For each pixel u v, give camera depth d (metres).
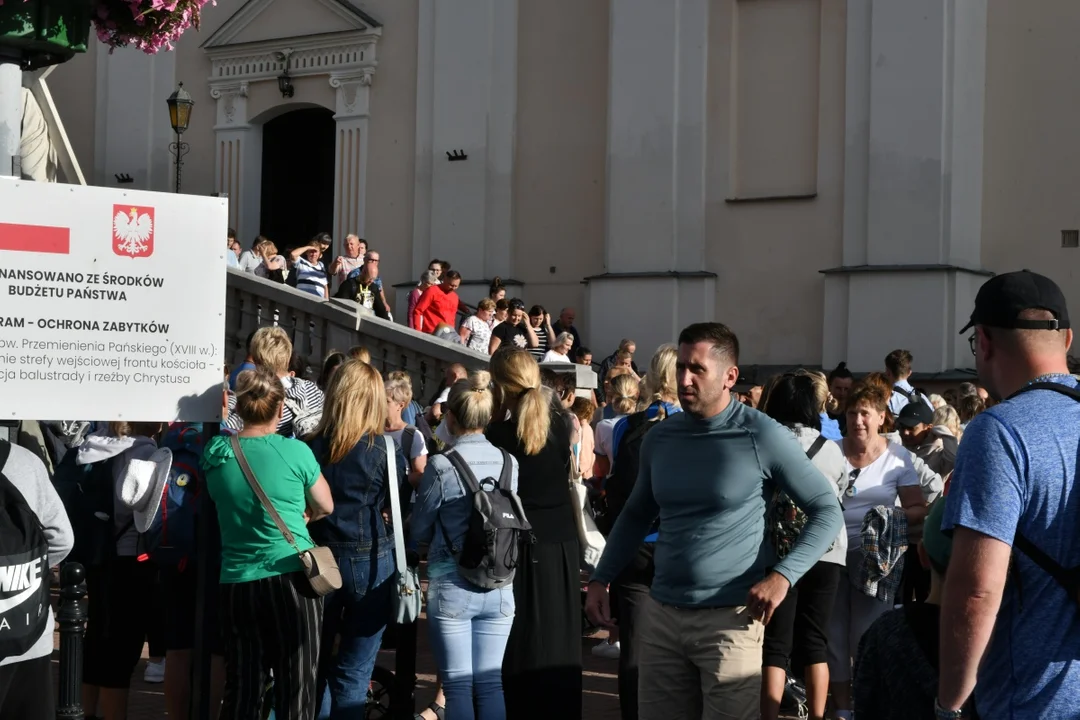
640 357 24.02
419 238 26.64
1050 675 3.91
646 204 24.14
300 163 29.84
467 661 7.42
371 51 27.22
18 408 6.39
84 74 30.50
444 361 17.31
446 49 26.34
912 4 22.12
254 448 6.94
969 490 3.91
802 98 23.34
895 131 22.23
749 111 23.77
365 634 7.51
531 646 7.74
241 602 6.82
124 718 8.34
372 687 9.13
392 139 27.06
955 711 3.88
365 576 7.46
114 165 30.00
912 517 8.27
